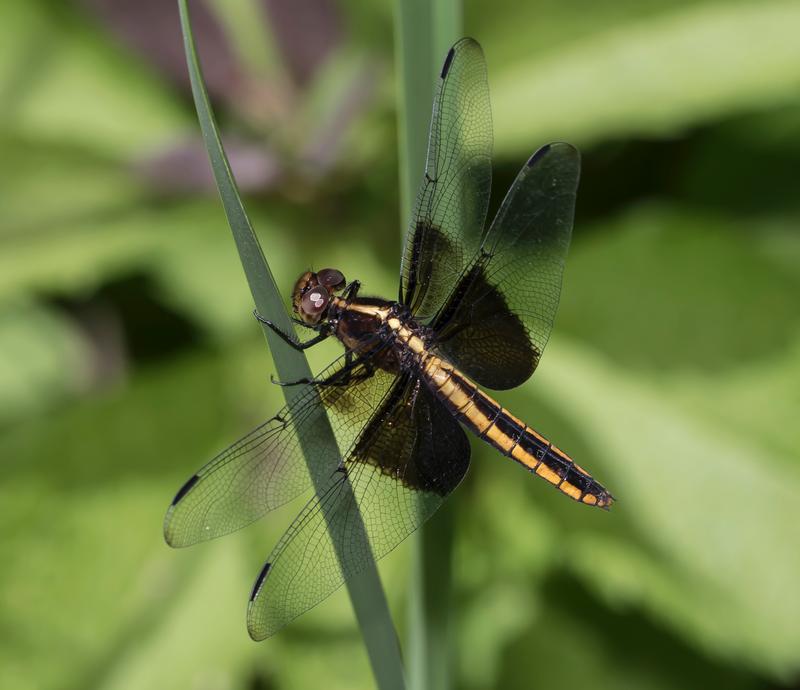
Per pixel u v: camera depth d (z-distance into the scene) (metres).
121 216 0.59
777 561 0.57
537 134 0.58
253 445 0.54
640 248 0.59
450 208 0.55
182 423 0.59
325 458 0.53
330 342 0.58
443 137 0.54
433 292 0.55
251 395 0.59
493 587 0.59
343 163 0.59
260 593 0.53
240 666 0.57
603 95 0.58
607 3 0.58
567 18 0.58
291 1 0.59
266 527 0.57
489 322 0.55
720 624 0.57
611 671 0.59
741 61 0.57
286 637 0.57
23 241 0.59
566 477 0.55
